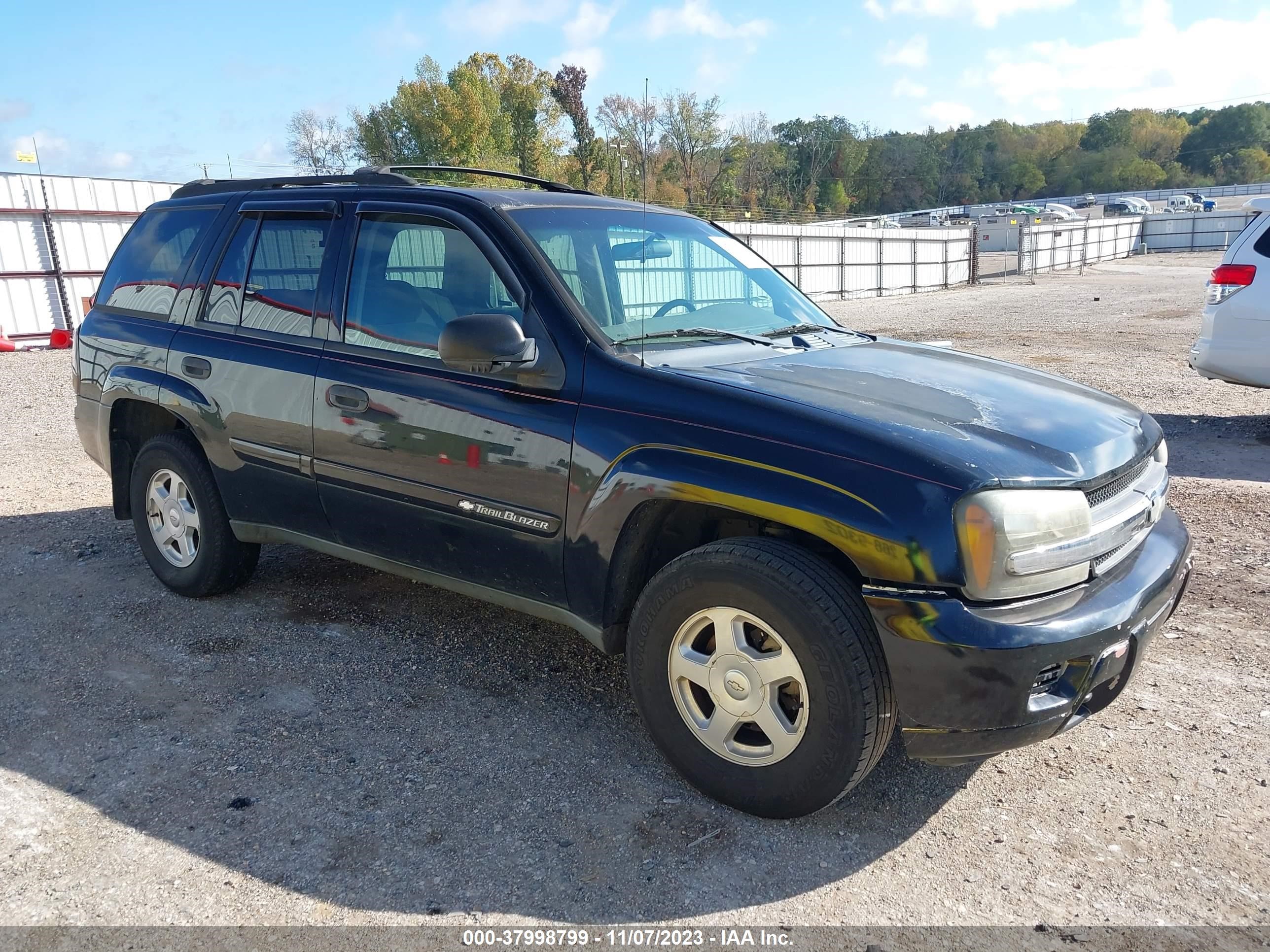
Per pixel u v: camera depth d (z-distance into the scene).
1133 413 3.17
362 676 3.63
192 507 4.30
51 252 20.78
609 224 3.55
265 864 2.52
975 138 135.38
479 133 73.81
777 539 2.64
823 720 2.50
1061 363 13.12
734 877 2.48
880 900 2.40
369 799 2.82
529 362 2.98
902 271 38.00
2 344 18.20
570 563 2.97
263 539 4.00
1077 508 2.50
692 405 2.73
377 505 3.46
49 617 4.20
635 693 2.92
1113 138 136.50
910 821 2.74
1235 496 6.13
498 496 3.09
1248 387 10.62
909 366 3.22
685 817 2.74
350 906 2.36
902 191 133.00
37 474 7.00
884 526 2.39
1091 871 2.52
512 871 2.50
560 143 79.31
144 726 3.24
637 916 2.34
